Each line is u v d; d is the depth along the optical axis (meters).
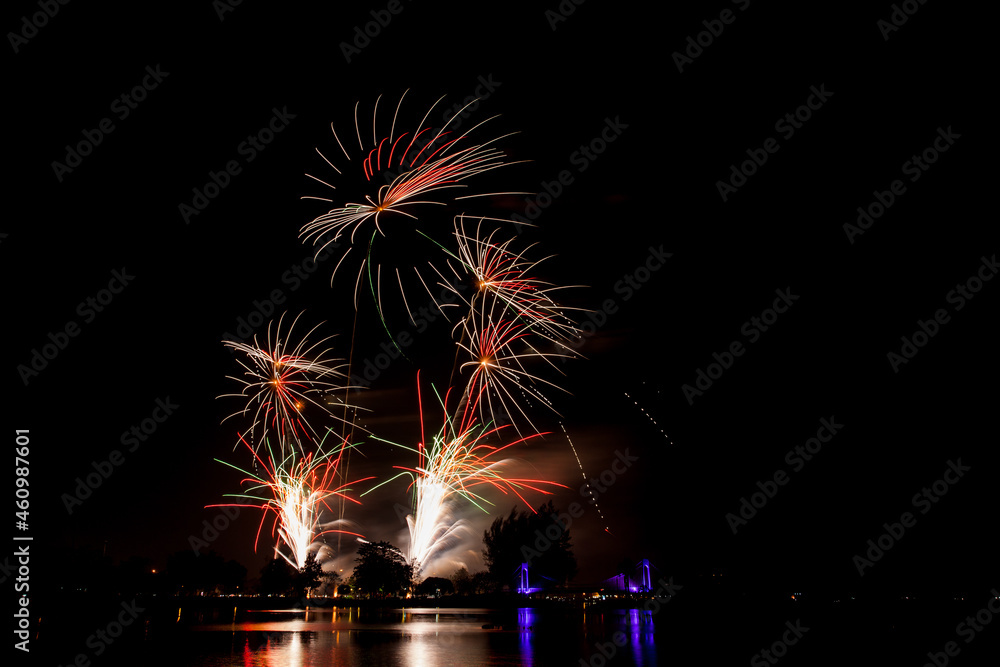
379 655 37.53
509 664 33.84
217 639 47.72
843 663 34.72
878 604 77.38
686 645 42.88
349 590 139.88
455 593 146.12
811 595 81.38
